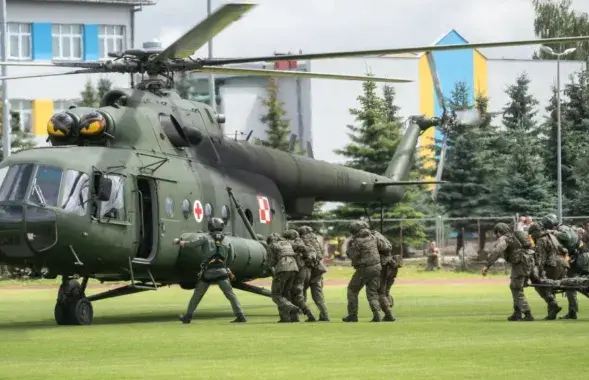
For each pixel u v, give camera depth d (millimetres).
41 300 101250
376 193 95312
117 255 68438
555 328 60531
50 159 66312
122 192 68750
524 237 67500
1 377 40938
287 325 65875
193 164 76375
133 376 40719
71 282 69125
